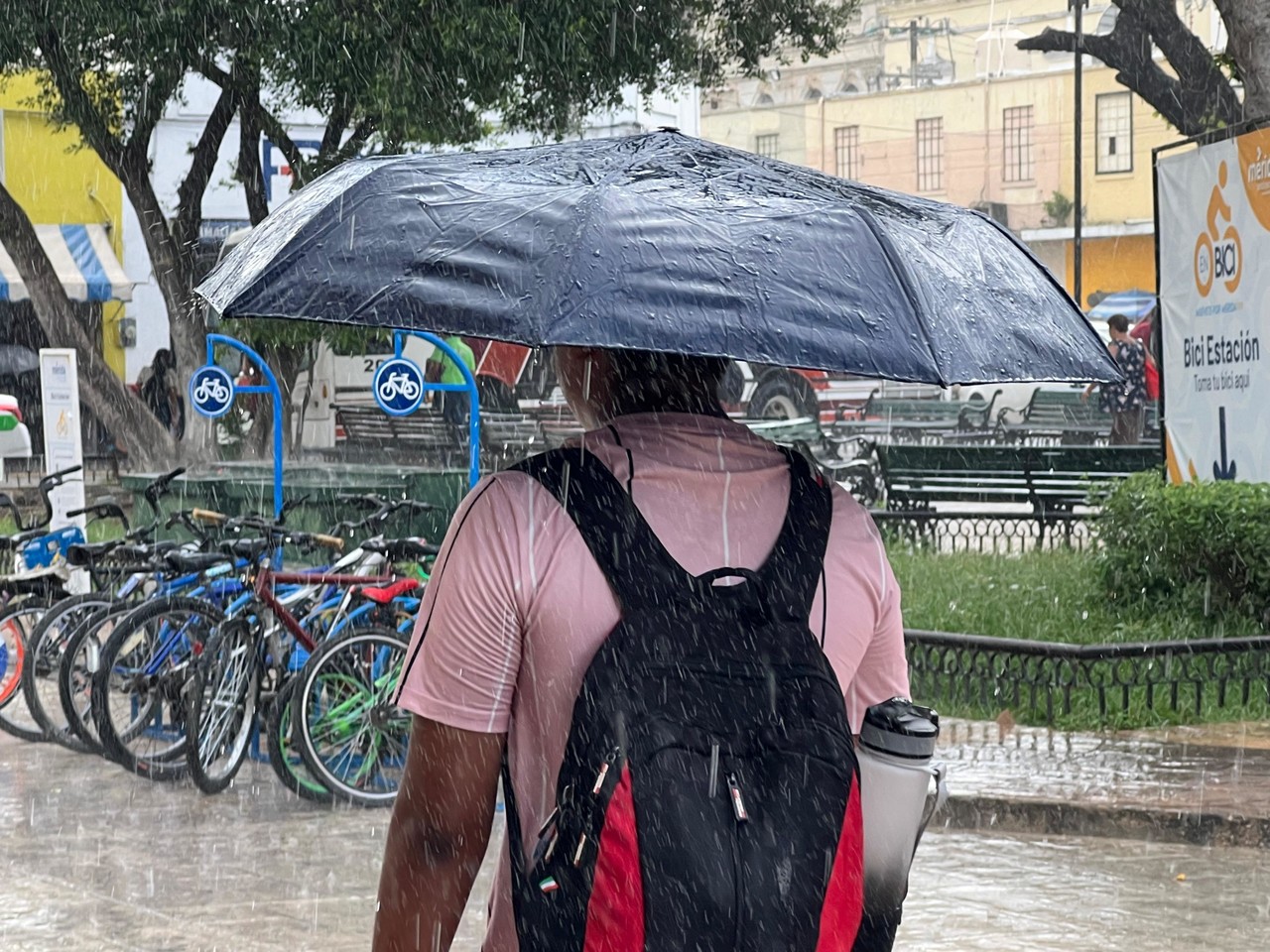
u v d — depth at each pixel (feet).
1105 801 22.99
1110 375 8.13
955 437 86.02
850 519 7.40
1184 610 35.37
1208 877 20.89
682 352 6.66
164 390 86.58
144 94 68.59
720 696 6.62
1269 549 33.30
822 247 7.23
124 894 20.02
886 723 7.39
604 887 6.40
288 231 7.65
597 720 6.56
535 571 6.87
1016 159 177.99
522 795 6.92
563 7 61.16
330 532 27.68
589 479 7.03
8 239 69.00
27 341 90.74
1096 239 171.53
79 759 27.68
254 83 66.69
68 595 30.01
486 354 75.46
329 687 24.36
